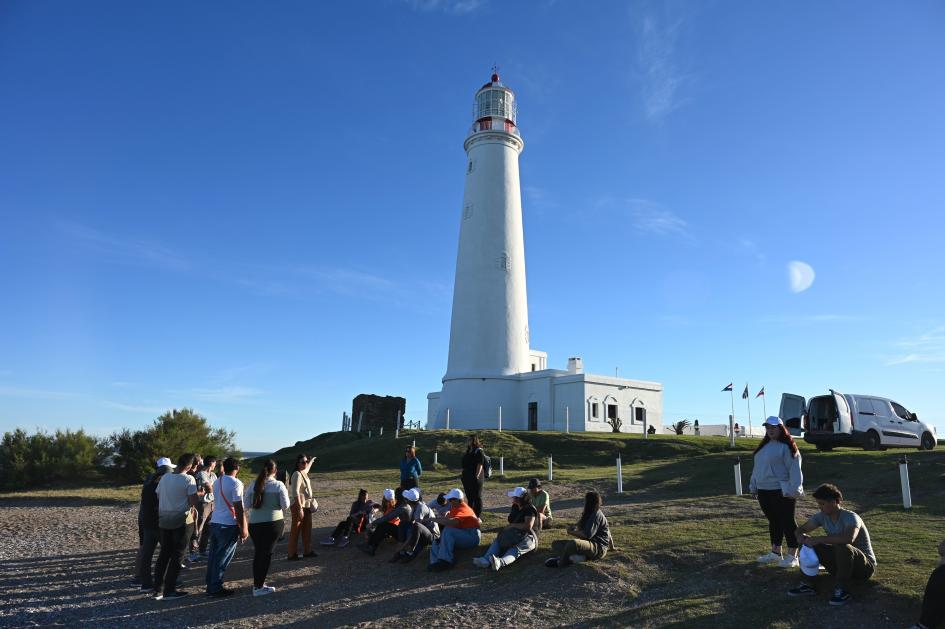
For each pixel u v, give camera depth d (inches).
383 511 499.2
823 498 307.4
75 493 869.2
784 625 278.8
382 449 1253.1
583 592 343.6
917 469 677.9
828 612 288.4
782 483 349.1
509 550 405.7
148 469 975.6
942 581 250.4
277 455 1514.5
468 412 1561.3
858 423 930.1
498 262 1625.2
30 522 652.1
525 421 1604.3
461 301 1633.9
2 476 940.6
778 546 360.8
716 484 747.4
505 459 1141.7
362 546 468.1
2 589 394.9
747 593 320.2
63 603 364.2
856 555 299.1
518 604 335.3
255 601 362.9
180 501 372.5
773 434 363.9
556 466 1101.1
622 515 540.1
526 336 1662.2
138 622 331.9
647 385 1660.9
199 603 360.8
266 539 372.8
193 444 1031.0
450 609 332.8
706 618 293.3
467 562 417.7
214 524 377.4
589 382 1518.2
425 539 442.3
